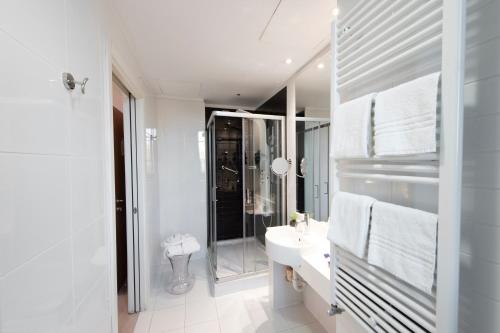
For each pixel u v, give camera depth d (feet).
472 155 2.06
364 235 2.77
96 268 3.06
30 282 1.75
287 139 7.71
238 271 8.18
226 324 6.04
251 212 9.04
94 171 3.06
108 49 3.71
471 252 2.08
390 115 2.41
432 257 2.03
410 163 2.47
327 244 5.50
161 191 9.70
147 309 6.64
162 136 9.68
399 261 2.32
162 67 6.56
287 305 6.73
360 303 3.01
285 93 7.93
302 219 6.63
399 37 2.47
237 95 9.50
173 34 4.92
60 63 2.25
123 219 7.82
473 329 2.07
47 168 1.99
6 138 1.56
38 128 1.89
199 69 6.75
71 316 2.35
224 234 10.57
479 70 2.00
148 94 7.84
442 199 1.93
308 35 5.00
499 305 1.89
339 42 3.49
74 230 2.45
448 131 1.86
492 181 1.93
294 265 5.18
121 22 4.46
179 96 9.64
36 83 1.88
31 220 1.78
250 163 9.03
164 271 9.05
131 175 6.47
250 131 9.00
